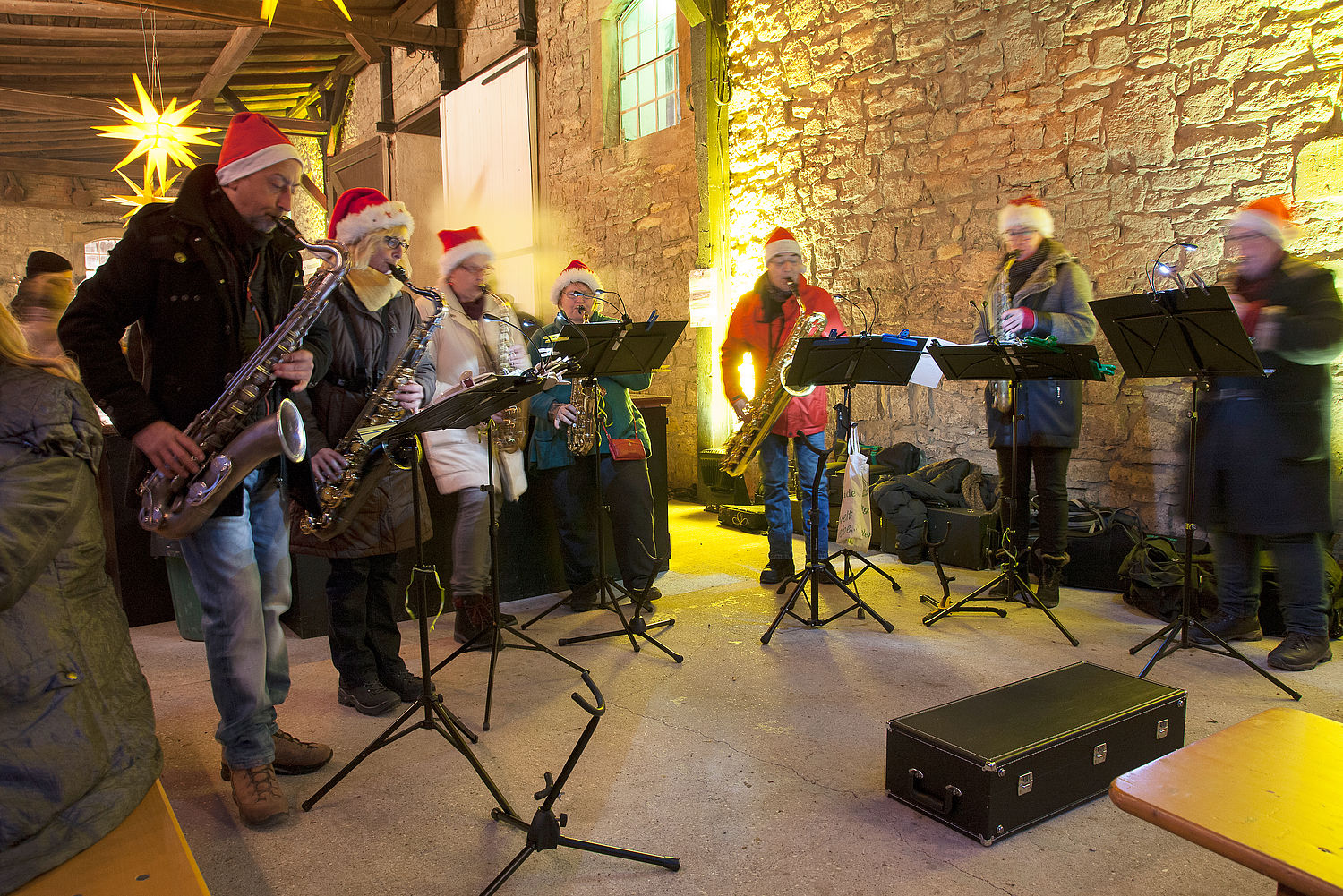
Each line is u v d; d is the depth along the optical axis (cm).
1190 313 274
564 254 827
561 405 363
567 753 253
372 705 281
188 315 197
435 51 951
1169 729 237
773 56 602
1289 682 296
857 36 550
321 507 231
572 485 386
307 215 1345
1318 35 369
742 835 209
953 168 506
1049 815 213
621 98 757
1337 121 365
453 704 290
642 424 396
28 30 807
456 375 320
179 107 1084
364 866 198
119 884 123
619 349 313
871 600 407
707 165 632
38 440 132
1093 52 439
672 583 446
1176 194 414
